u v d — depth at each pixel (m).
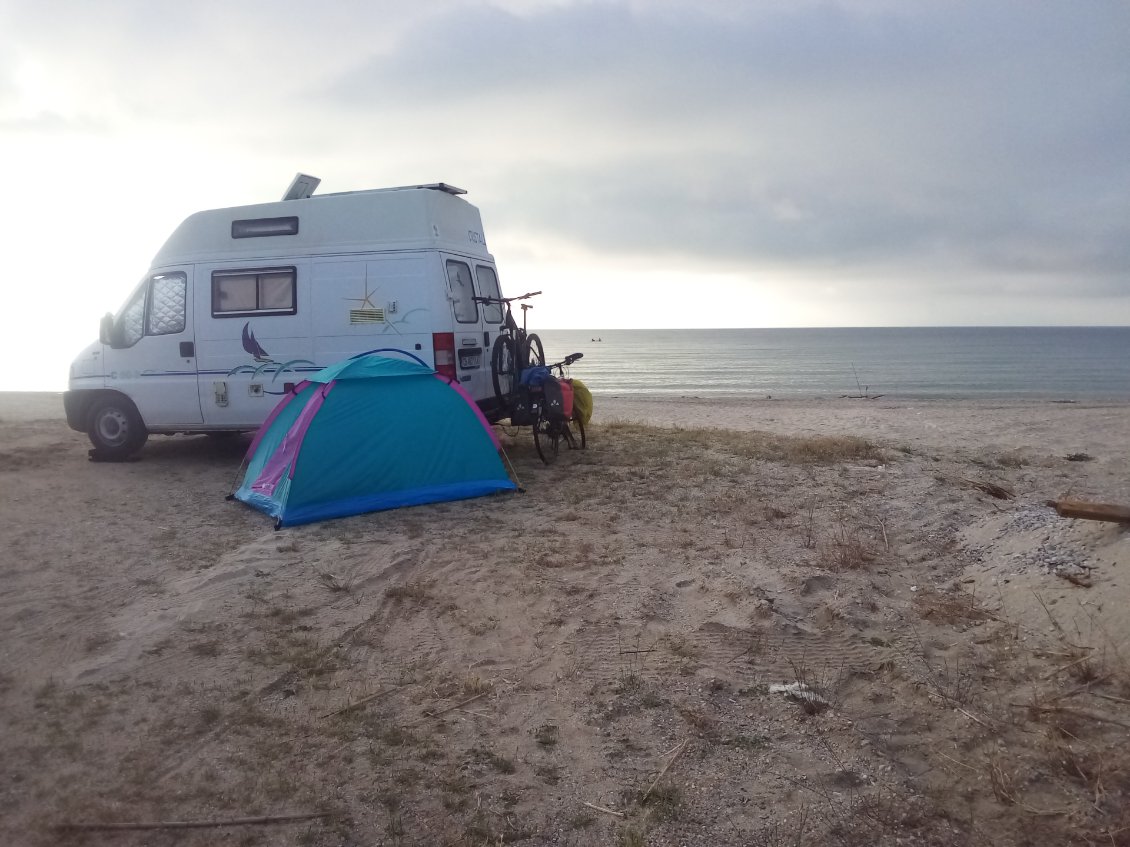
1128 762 3.42
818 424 14.27
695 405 21.38
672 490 8.10
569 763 3.62
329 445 7.45
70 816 3.20
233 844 3.06
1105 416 14.87
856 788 3.38
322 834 3.12
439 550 6.43
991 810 3.22
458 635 4.94
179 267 9.71
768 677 4.33
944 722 3.85
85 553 6.39
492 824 3.19
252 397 9.51
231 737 3.79
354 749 3.71
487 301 9.75
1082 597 4.77
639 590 5.50
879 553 6.20
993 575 5.53
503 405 10.03
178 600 5.42
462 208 9.94
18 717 3.95
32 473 9.37
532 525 7.04
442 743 3.77
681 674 4.37
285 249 9.34
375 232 9.12
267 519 7.40
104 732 3.82
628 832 3.12
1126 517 5.41
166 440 11.93
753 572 5.74
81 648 4.70
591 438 11.35
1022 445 10.99
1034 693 4.03
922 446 10.75
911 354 94.44
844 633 4.79
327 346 9.23
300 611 5.27
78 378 10.16
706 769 3.54
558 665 4.52
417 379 8.06
